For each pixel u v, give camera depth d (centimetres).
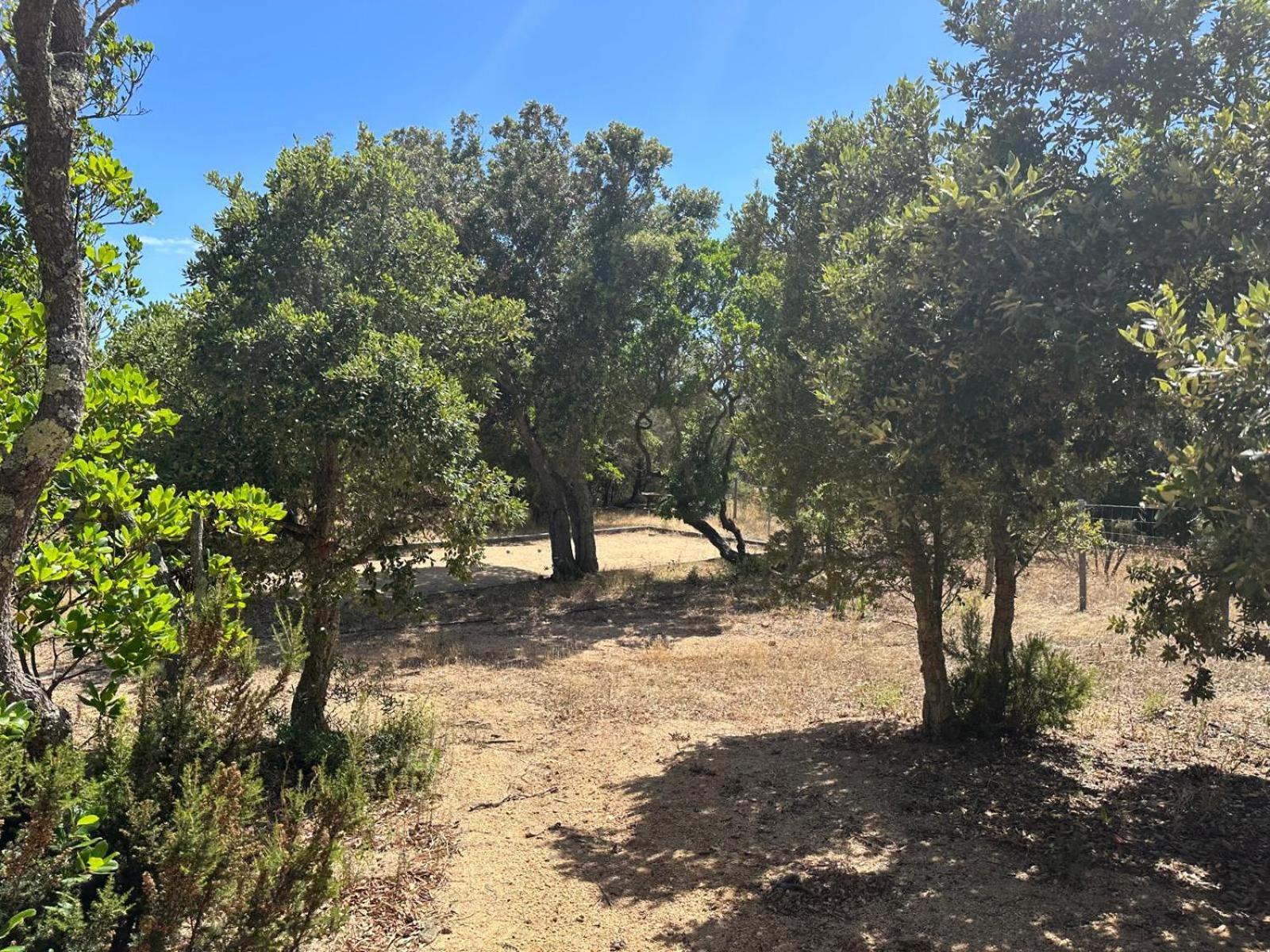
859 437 570
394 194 884
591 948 462
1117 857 547
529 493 3247
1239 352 364
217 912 313
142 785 335
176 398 745
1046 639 988
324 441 705
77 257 336
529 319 1747
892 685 997
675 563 2267
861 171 732
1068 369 477
